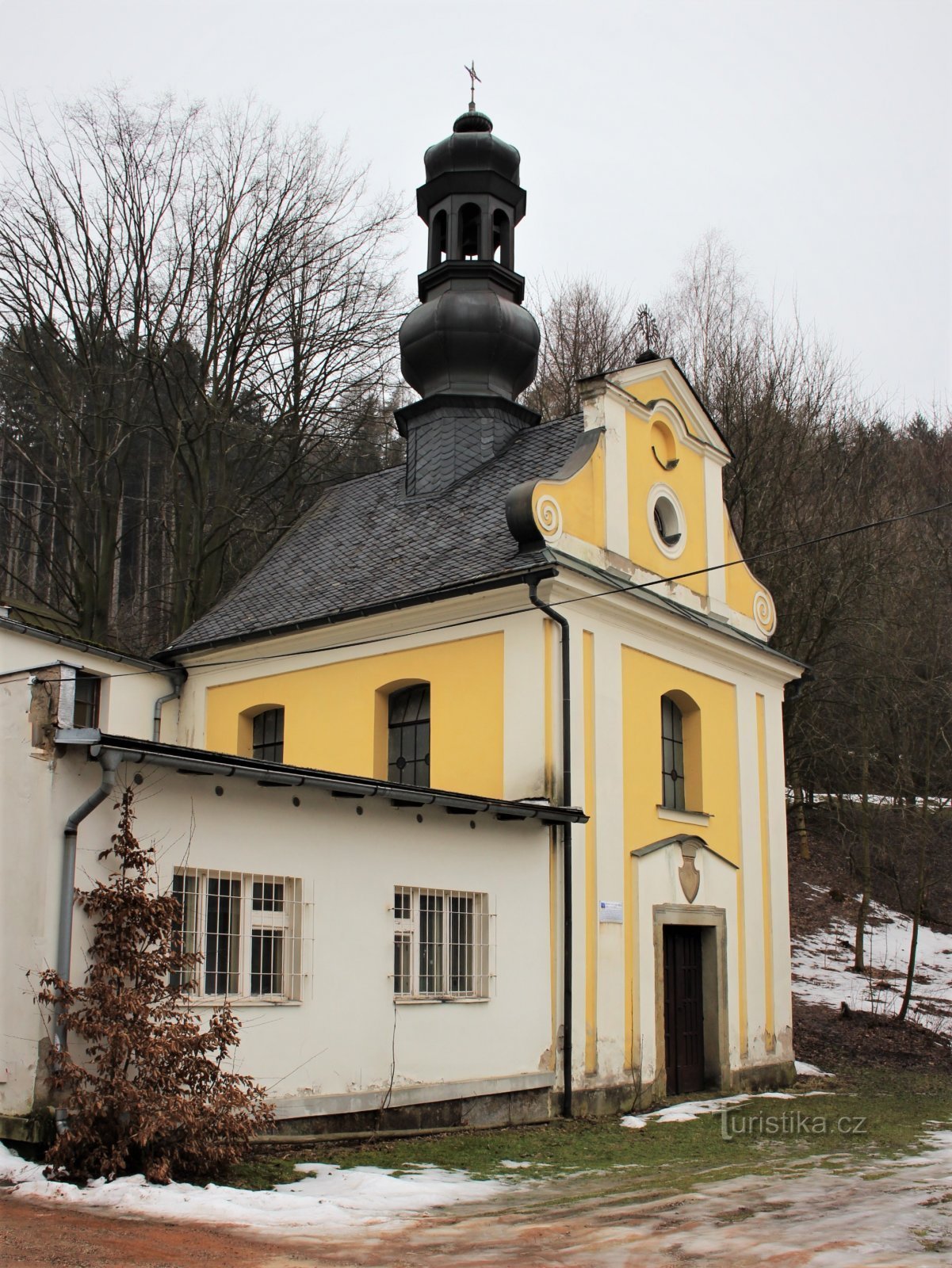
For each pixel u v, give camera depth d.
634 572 15.96
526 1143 11.37
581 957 13.80
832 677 27.95
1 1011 8.66
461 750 14.65
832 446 29.38
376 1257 6.56
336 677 16.28
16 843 8.86
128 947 8.72
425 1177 9.27
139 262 24.48
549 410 33.56
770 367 29.41
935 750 28.75
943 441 33.44
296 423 26.28
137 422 25.77
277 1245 6.73
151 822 9.55
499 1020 12.59
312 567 18.61
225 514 25.38
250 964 10.27
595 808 14.36
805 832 32.94
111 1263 6.12
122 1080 8.23
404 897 11.87
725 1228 7.43
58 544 27.53
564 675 14.11
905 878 32.31
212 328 24.70
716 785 17.22
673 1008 15.83
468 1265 6.41
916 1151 11.51
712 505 18.39
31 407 26.95
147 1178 8.02
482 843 12.75
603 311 34.53
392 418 30.06
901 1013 22.45
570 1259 6.55
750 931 17.42
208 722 17.84
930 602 28.16
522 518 14.44
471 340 19.55
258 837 10.41
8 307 23.41
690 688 16.91
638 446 16.80
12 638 15.28
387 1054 11.25
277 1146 9.84
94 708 17.08
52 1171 7.96
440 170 20.48
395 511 18.91
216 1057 9.55
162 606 29.25
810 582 26.88
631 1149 11.29
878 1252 6.73
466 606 14.88
